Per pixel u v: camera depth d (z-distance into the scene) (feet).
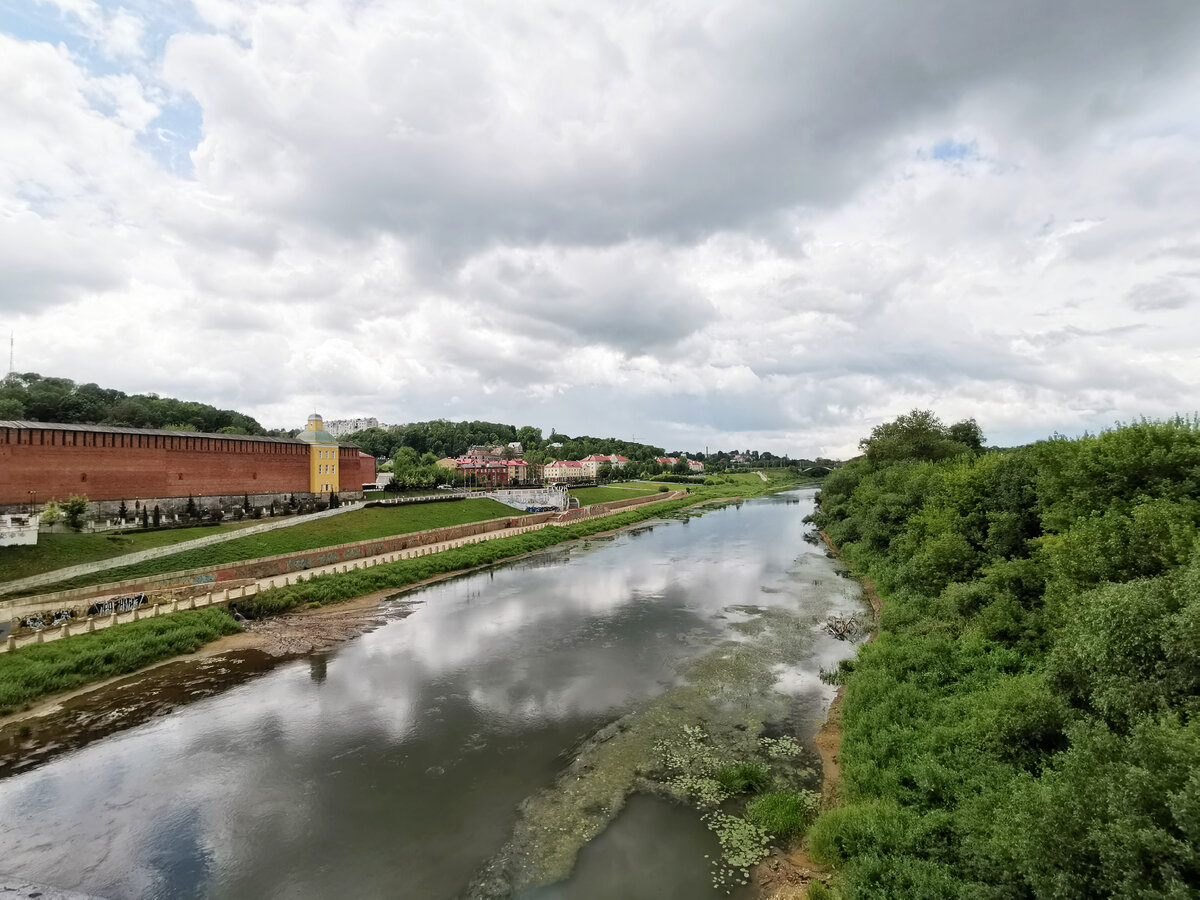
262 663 109.19
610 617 137.18
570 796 64.80
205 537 180.14
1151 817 35.27
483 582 181.16
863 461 281.95
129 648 106.73
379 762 73.05
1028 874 39.29
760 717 82.17
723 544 254.47
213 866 55.42
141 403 398.01
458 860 55.21
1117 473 77.20
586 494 461.78
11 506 173.37
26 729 83.15
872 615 131.75
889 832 50.72
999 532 106.73
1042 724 56.13
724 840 56.85
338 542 209.67
